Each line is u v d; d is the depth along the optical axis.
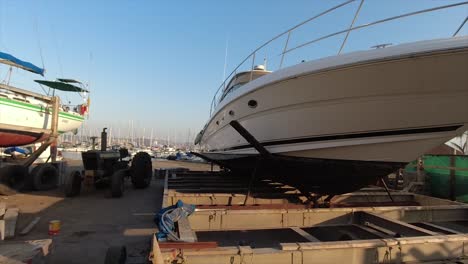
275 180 5.82
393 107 3.98
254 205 5.05
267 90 4.76
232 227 3.79
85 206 7.07
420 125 4.06
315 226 4.07
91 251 4.14
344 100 4.16
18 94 10.09
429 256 2.97
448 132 4.09
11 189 8.38
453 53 3.40
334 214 4.15
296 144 4.80
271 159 5.03
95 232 5.04
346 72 3.94
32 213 6.28
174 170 10.07
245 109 5.32
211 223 3.74
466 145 12.42
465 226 4.67
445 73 3.57
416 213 4.47
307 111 4.48
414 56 3.53
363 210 4.23
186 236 3.06
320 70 4.07
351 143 4.42
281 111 4.74
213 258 2.57
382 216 3.94
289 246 2.70
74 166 16.31
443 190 7.99
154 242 2.62
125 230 5.17
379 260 2.85
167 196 5.10
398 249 2.89
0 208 5.06
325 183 5.11
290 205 4.98
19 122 10.06
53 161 11.27
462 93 3.68
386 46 3.87
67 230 5.15
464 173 7.56
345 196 5.84
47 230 5.14
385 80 3.82
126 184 11.01
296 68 4.36
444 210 4.59
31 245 3.12
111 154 9.52
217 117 6.80
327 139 4.55
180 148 51.09
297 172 5.13
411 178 8.72
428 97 3.79
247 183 6.95
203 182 7.12
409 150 4.32
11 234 4.68
